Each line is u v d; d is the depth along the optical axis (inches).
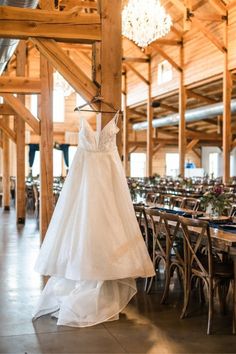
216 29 449.4
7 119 412.5
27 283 190.5
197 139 729.0
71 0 427.8
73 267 140.3
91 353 120.0
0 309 155.9
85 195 144.3
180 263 160.6
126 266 141.9
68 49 603.8
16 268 218.1
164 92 572.7
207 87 532.4
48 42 156.1
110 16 158.7
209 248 138.4
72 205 147.7
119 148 158.4
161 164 844.0
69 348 123.3
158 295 176.1
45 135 263.9
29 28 152.8
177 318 148.9
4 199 521.0
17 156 400.8
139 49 572.1
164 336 132.6
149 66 609.6
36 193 433.1
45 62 260.5
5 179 520.7
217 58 450.6
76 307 143.6
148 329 138.2
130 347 124.3
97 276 139.0
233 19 424.8
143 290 183.2
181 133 523.2
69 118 754.8
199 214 194.5
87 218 142.0
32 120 282.5
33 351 121.0
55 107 749.9
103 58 157.9
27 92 287.7
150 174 614.5
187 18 422.3
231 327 140.6
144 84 625.9
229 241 132.4
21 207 402.0
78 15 155.8
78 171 148.9
